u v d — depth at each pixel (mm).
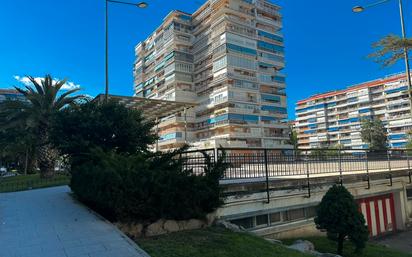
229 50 68188
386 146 77938
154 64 88250
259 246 6613
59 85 22844
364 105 109250
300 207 10797
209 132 71812
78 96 23375
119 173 7152
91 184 8711
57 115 12125
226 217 8875
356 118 111000
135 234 7227
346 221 8836
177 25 78250
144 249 5914
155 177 7383
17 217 8227
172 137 73000
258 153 10961
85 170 9594
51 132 12234
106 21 18344
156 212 7344
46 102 22312
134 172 7262
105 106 12344
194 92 77625
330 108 120562
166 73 80188
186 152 9641
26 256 5219
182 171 7992
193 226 7992
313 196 11227
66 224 7340
